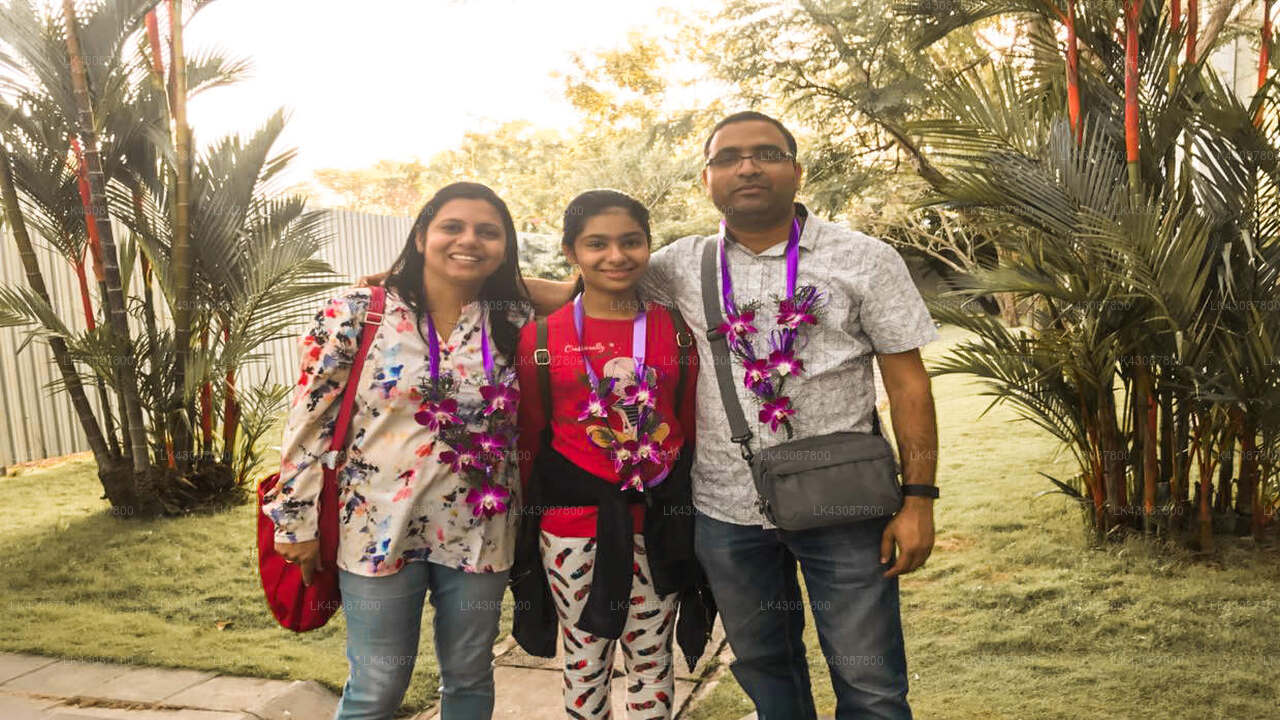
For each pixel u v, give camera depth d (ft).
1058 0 14.14
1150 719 8.98
